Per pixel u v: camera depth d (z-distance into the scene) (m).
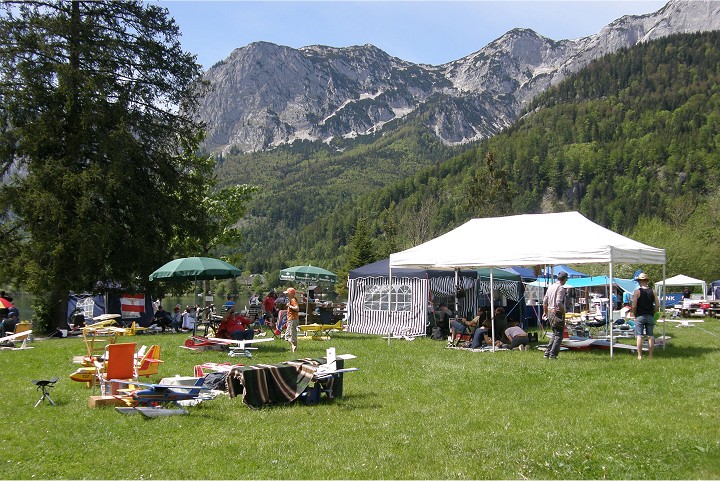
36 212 22.45
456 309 20.47
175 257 27.41
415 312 21.38
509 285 24.03
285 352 15.36
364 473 6.11
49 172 22.73
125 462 6.54
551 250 14.95
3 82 23.38
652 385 10.32
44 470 6.29
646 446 6.86
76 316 25.41
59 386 10.76
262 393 9.19
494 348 15.49
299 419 8.36
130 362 9.80
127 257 25.30
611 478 5.92
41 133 23.05
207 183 36.91
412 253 17.73
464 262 16.20
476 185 52.03
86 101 23.31
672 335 20.58
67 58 24.53
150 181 26.70
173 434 7.65
